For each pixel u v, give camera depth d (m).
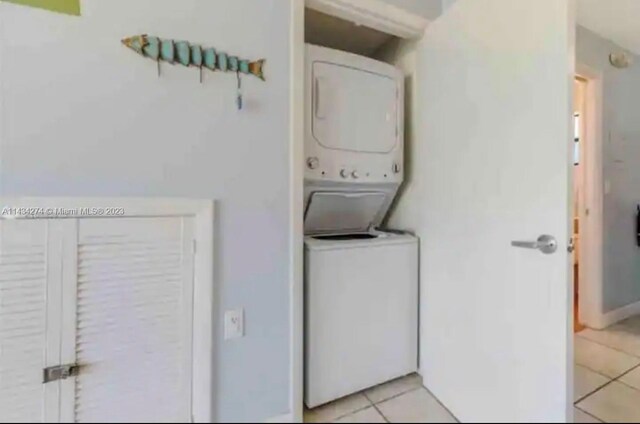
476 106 1.65
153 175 1.39
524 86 1.44
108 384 1.35
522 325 1.45
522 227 1.45
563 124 1.31
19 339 1.24
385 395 1.87
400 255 1.98
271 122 1.62
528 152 1.43
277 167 1.63
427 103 1.99
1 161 1.19
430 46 1.96
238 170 1.55
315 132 1.82
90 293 1.32
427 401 1.82
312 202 1.95
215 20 1.50
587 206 2.72
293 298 1.66
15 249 1.22
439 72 1.89
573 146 1.32
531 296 1.42
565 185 1.31
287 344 1.66
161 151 1.41
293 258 1.66
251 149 1.58
